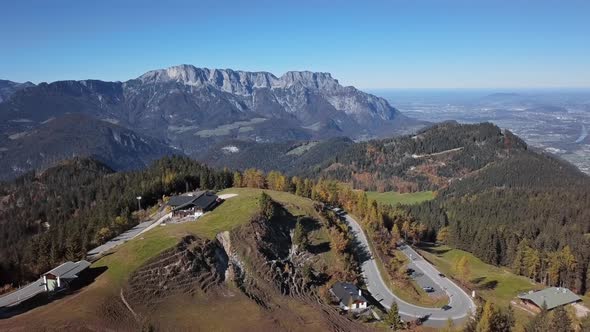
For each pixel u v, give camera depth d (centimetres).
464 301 12381
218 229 12050
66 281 9350
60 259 11475
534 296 13425
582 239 19412
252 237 12119
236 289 10412
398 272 13600
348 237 14862
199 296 9781
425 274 14350
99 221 14088
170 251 10381
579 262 15950
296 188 19175
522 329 10706
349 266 12900
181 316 8962
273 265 11631
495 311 9856
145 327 8081
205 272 10438
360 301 11031
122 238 12938
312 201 16962
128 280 9369
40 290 9375
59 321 7619
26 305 8650
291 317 9781
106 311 8288
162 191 17925
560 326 10369
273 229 13362
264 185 19662
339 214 18138
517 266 17525
